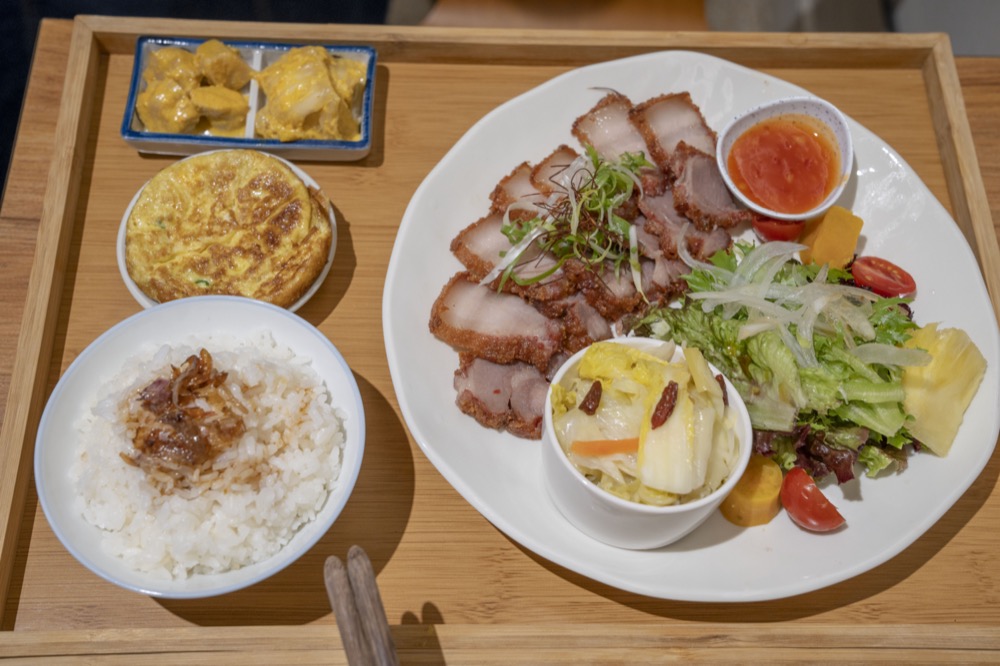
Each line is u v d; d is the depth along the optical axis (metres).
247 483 0.36
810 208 0.45
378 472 0.40
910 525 0.38
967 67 0.51
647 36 0.49
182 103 0.45
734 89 0.48
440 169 0.44
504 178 0.45
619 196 0.44
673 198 0.45
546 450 0.37
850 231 0.44
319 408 0.38
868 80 0.50
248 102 0.47
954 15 0.66
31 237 0.44
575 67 0.50
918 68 0.51
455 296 0.42
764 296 0.42
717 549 0.38
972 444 0.40
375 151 0.47
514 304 0.42
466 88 0.49
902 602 0.38
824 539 0.39
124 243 0.42
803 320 0.41
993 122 0.50
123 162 0.46
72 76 0.46
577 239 0.43
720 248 0.44
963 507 0.41
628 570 0.37
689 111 0.47
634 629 0.36
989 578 0.39
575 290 0.43
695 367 0.36
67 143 0.45
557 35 0.49
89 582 0.37
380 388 0.42
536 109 0.47
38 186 0.45
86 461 0.36
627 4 0.61
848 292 0.41
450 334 0.41
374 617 0.32
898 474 0.40
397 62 0.49
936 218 0.44
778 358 0.39
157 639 0.35
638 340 0.38
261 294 0.41
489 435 0.40
